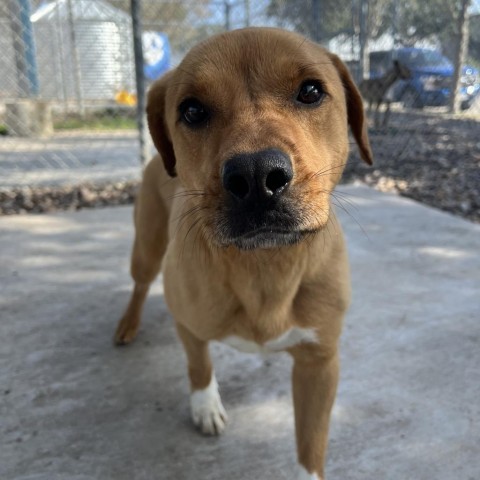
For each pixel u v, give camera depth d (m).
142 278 0.46
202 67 0.28
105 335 0.48
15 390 0.40
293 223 0.24
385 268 0.59
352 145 1.24
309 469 0.30
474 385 0.39
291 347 0.32
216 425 0.35
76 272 0.61
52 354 0.45
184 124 0.29
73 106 2.08
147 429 0.36
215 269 0.30
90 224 0.78
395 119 1.77
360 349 0.44
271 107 0.27
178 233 0.33
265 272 0.29
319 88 0.29
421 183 0.99
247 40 0.28
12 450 0.34
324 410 0.31
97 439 0.35
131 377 0.42
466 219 0.78
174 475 0.32
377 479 0.31
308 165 0.25
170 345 0.46
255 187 0.23
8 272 0.61
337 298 0.31
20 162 1.27
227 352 0.45
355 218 0.77
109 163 1.24
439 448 0.33
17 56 1.83
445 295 0.53
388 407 0.37
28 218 0.81
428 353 0.43
